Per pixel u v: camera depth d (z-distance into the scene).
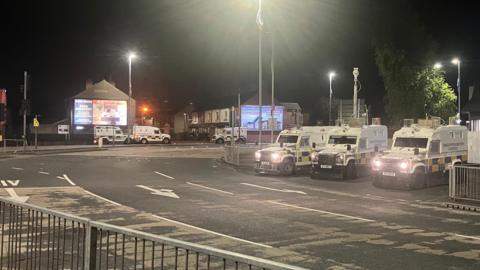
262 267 3.63
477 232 11.43
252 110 79.62
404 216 13.77
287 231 11.25
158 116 106.88
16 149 47.34
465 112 50.22
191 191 18.86
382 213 14.26
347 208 15.19
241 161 33.53
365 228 11.80
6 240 7.54
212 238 10.37
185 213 13.63
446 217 13.66
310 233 11.05
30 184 20.47
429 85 42.62
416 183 20.67
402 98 42.06
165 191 18.70
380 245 9.88
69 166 29.88
